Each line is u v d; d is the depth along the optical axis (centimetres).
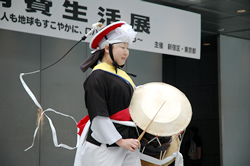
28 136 757
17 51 755
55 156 791
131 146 317
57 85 805
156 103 338
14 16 709
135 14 870
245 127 1287
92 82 328
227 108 1244
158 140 336
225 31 1206
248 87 1312
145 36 883
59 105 805
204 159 1490
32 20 729
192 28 960
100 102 322
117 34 339
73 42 832
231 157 1235
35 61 777
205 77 1512
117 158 334
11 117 738
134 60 948
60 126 802
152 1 918
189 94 1562
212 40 1318
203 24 1119
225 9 971
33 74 773
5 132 730
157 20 902
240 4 926
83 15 792
